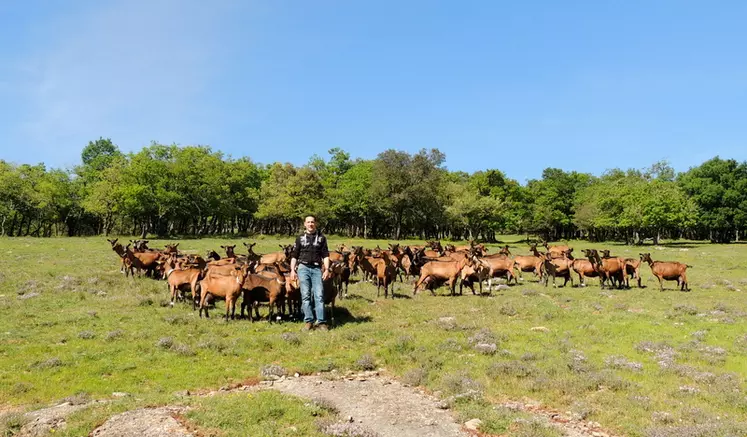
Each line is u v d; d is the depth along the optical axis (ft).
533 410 25.81
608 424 23.71
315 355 35.45
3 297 56.29
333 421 23.12
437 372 31.48
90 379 29.27
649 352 36.14
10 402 25.61
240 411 23.58
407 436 22.57
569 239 348.18
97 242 163.94
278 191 264.93
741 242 258.57
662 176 354.13
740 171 265.34
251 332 41.22
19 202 237.86
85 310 49.01
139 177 231.71
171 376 30.25
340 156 352.69
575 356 34.24
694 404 25.84
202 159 270.26
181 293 56.95
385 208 258.37
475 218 252.42
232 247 75.87
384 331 41.81
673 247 200.44
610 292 68.23
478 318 47.88
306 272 42.65
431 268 62.54
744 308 54.49
